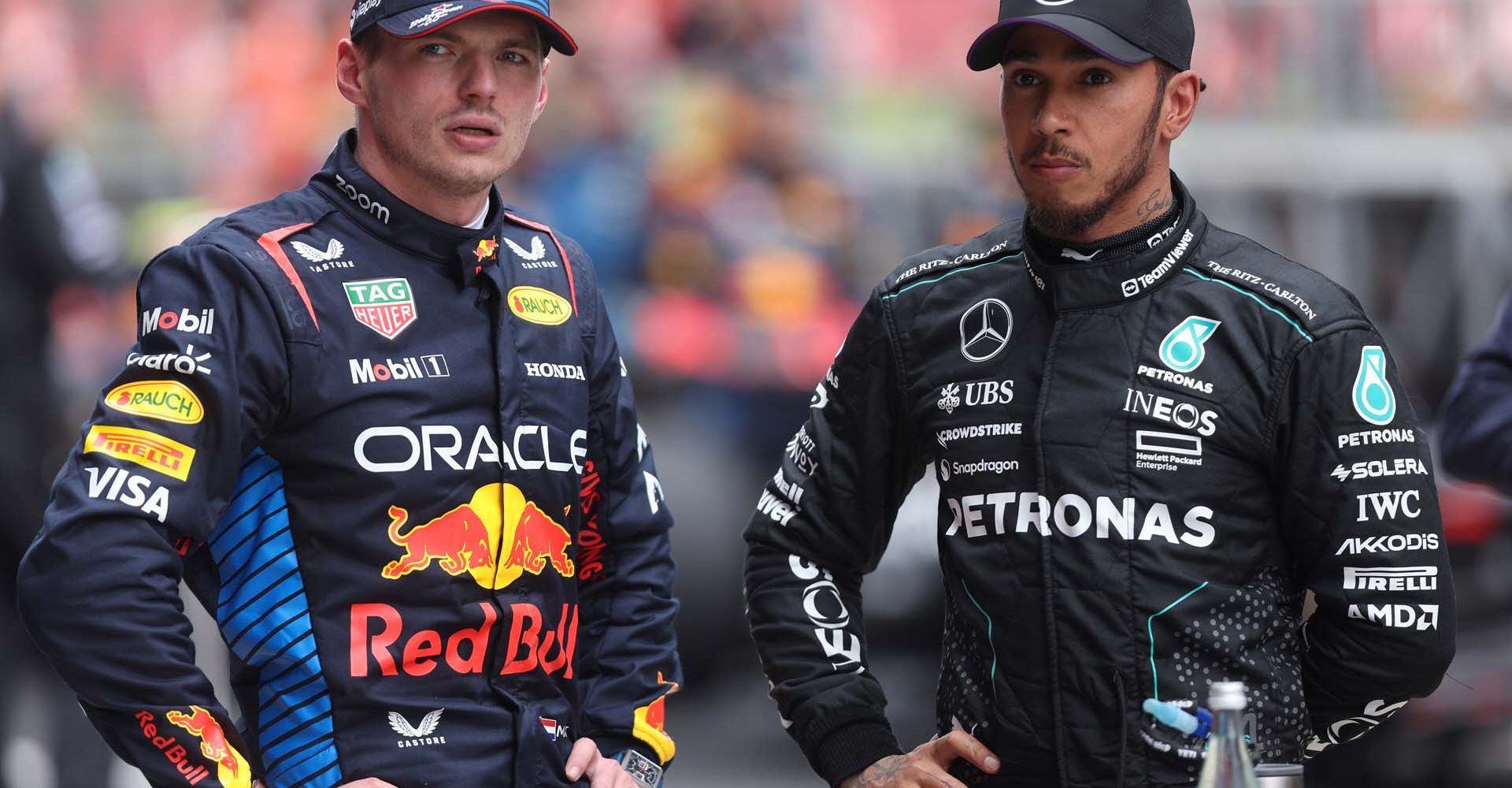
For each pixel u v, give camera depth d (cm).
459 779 1033
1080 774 1036
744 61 3303
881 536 1171
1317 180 3141
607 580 1166
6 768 2056
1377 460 1022
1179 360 1037
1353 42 3159
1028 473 1055
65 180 2105
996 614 1059
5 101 2092
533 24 1059
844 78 3444
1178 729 998
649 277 2903
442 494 1042
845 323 2936
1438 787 2172
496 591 1055
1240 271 1047
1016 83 1046
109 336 2616
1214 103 3162
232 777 997
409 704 1030
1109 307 1052
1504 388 1412
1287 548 1060
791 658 1153
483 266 1074
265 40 3428
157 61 3438
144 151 3359
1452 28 3186
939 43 3591
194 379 1000
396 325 1050
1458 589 2170
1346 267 3138
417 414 1043
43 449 2053
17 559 2023
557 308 1116
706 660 2678
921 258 1136
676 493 2639
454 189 1052
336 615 1026
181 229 3045
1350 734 1084
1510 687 2150
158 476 989
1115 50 1009
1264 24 3169
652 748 1145
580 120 3045
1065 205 1035
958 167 3144
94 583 978
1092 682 1030
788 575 1166
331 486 1030
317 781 1024
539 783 1060
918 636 2466
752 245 2955
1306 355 1021
